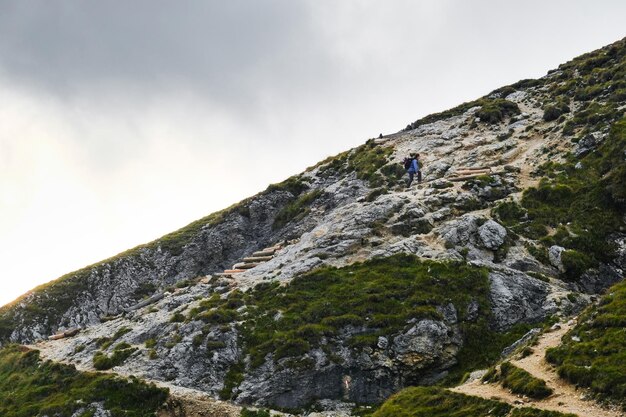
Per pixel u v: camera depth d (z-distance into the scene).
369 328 42.03
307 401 38.66
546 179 57.91
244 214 87.62
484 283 44.75
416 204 57.19
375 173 75.62
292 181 89.06
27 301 86.12
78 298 86.38
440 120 88.94
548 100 79.62
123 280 88.25
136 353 46.41
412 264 48.88
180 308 51.97
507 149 69.88
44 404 43.12
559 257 47.00
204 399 39.66
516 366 29.61
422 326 40.78
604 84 73.44
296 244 61.53
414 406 30.14
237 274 58.78
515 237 50.44
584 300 42.62
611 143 57.75
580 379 25.83
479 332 41.06
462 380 35.75
